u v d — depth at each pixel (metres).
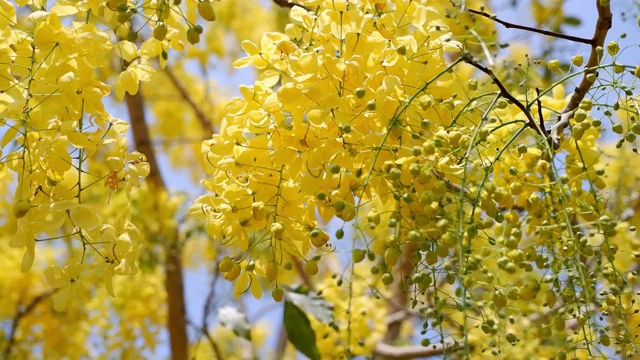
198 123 3.02
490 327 1.20
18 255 2.25
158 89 2.90
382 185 1.21
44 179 1.23
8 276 2.22
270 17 2.81
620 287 1.22
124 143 1.26
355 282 1.77
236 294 1.26
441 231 1.16
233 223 1.23
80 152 1.25
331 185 1.20
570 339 1.27
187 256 2.46
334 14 1.22
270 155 1.22
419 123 1.22
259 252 1.32
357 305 1.72
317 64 1.20
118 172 1.27
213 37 2.83
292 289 1.60
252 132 1.24
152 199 2.26
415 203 1.20
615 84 1.21
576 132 1.23
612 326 1.25
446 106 1.22
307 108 1.20
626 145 1.68
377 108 1.19
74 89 1.22
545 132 1.23
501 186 1.33
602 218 1.22
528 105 1.21
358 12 1.22
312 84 1.19
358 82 1.21
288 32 1.33
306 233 1.23
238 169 1.23
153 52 1.32
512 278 1.34
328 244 1.25
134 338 2.18
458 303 1.17
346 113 1.19
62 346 2.17
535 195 1.26
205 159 1.27
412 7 1.25
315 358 1.58
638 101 1.26
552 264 1.22
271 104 1.21
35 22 1.22
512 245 1.19
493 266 1.32
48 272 1.23
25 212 1.21
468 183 1.27
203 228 2.32
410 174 1.18
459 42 1.26
